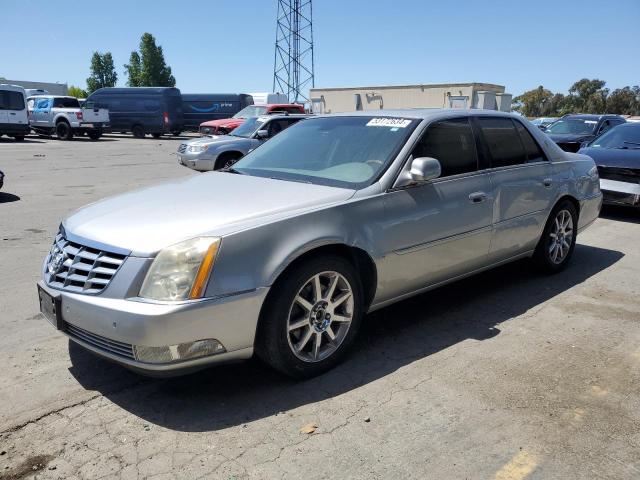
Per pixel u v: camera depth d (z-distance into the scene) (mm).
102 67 68000
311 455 2693
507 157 4762
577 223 5641
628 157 8281
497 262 4766
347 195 3580
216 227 3062
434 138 4152
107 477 2539
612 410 3104
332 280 3414
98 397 3209
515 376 3475
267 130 12992
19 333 4055
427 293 4988
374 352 3803
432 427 2926
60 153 20047
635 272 5695
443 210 4012
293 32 45844
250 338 3072
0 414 3027
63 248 3289
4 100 24156
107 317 2883
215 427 2920
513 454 2715
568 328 4230
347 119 4602
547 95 90125
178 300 2838
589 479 2547
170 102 31078
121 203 3619
